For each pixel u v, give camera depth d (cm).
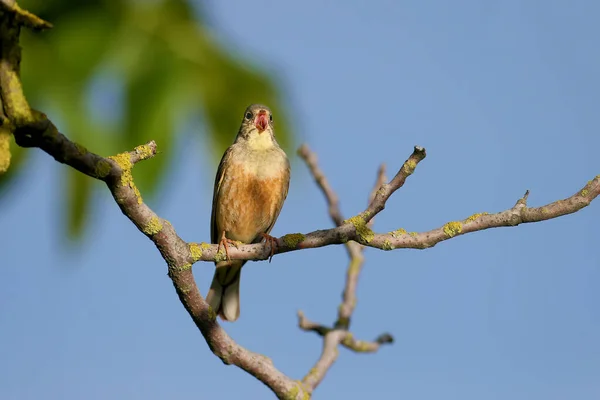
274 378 916
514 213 849
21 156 888
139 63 925
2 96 637
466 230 859
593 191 832
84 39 906
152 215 789
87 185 915
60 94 895
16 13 614
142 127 912
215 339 886
